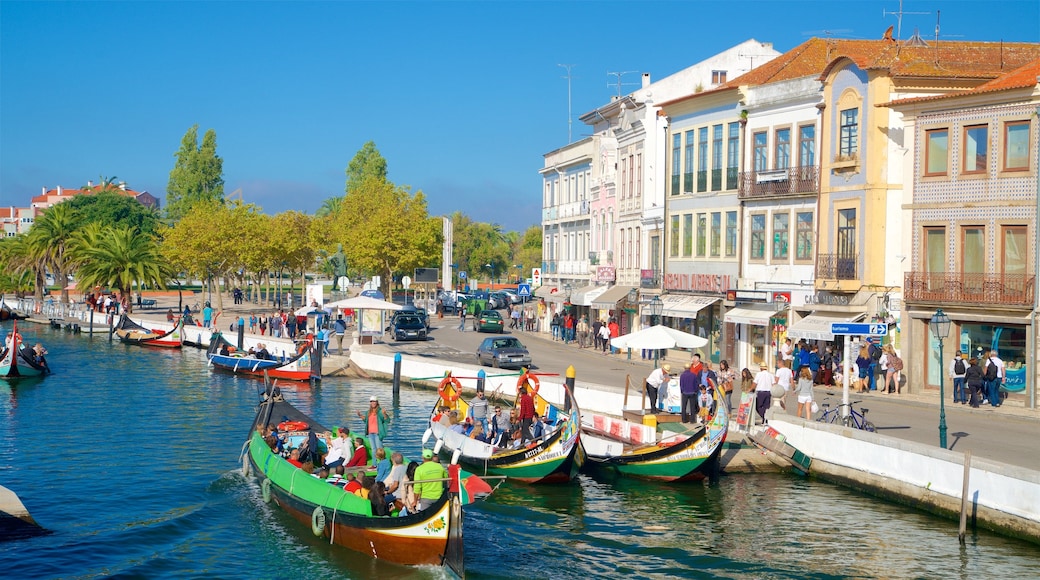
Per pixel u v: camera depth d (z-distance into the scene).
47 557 21.00
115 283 86.25
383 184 96.06
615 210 63.66
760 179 45.81
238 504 25.09
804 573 20.14
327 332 56.22
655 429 29.20
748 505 24.84
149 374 51.81
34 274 99.38
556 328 68.19
